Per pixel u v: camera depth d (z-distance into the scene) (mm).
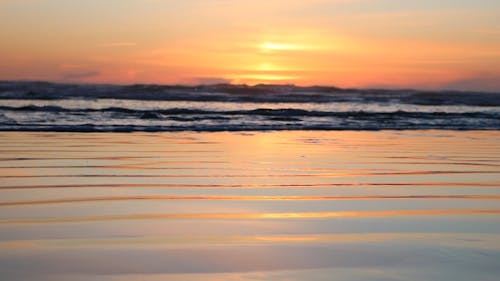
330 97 31797
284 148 10789
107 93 28484
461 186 7094
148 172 7770
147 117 16672
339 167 8523
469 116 20391
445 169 8523
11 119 14930
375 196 6340
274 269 3789
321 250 4199
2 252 4016
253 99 29547
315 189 6715
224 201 5949
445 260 3979
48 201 5777
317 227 4887
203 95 29469
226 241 4414
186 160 8969
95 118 15867
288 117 18156
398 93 33531
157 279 3582
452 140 13055
